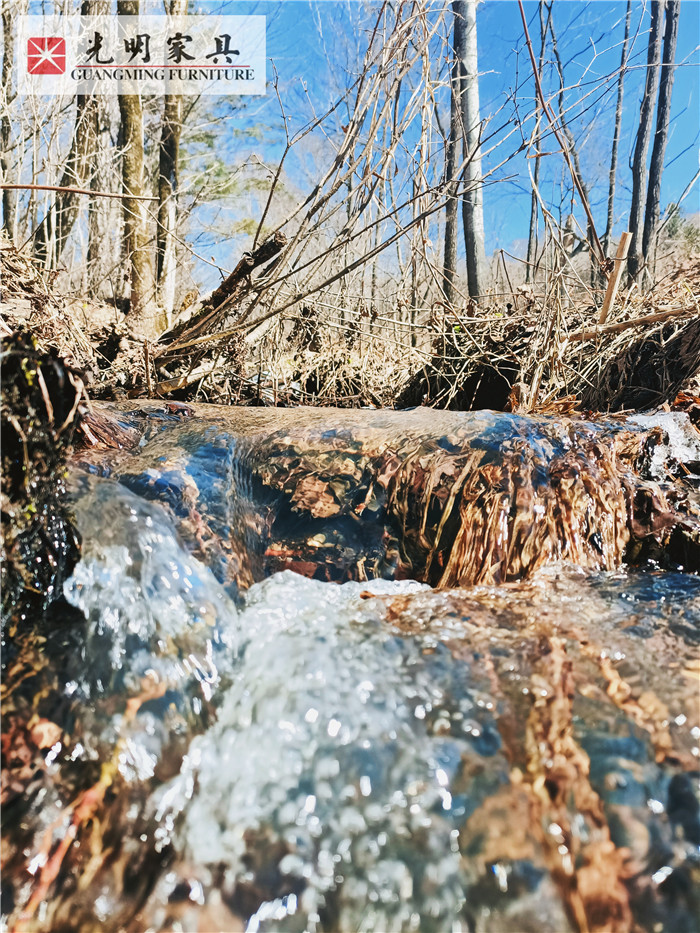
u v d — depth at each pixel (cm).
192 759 130
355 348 511
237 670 154
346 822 117
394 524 225
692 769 122
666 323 395
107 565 158
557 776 122
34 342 155
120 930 103
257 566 214
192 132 1201
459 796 120
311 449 247
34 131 456
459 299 598
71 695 133
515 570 210
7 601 144
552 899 105
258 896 108
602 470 234
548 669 149
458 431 245
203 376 414
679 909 103
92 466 215
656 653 156
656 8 824
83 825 114
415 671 148
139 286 651
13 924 101
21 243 425
